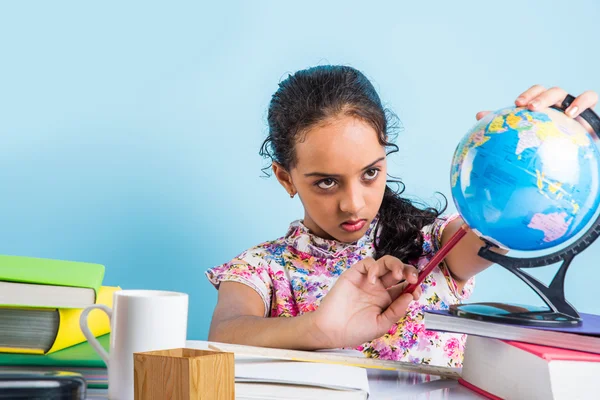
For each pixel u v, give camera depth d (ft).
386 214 4.78
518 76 7.10
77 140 6.60
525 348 2.35
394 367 3.00
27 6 6.56
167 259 6.66
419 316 4.58
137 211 6.66
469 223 2.58
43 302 2.57
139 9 6.69
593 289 6.94
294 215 6.81
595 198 2.40
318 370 2.60
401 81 6.92
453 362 4.58
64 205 6.57
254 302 4.59
